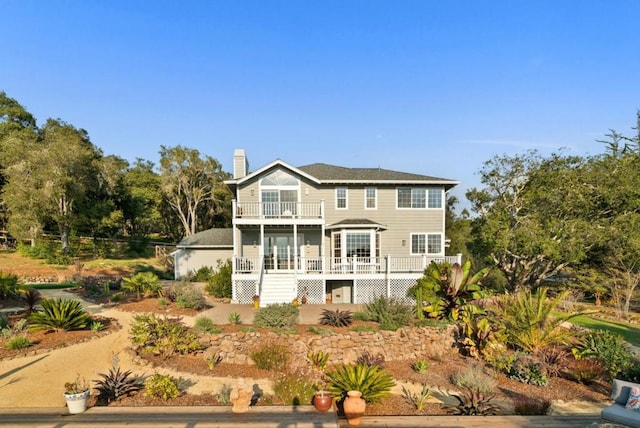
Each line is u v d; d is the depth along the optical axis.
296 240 21.80
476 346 13.88
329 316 14.79
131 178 47.03
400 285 20.64
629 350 13.48
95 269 27.61
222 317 15.91
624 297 22.27
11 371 10.06
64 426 7.17
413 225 23.36
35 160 27.75
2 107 39.91
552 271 25.31
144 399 8.70
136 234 51.19
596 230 21.98
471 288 15.94
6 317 13.80
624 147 33.97
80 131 38.50
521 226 24.00
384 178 23.33
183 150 43.44
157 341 11.79
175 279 26.95
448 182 23.02
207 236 30.20
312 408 8.36
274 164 22.34
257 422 7.54
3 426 7.12
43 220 29.50
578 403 10.12
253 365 11.59
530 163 25.48
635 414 7.61
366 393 8.99
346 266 21.66
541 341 13.59
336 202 23.05
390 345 13.57
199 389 9.59
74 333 12.99
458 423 8.02
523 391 10.82
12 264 26.52
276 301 19.53
